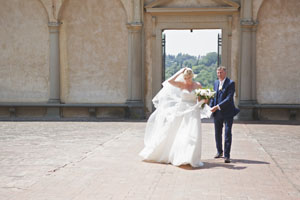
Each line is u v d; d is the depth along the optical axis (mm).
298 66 15672
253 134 11359
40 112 16625
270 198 5125
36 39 16625
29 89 16750
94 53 16547
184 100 7371
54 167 6906
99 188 5543
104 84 16547
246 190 5484
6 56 16797
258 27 15727
